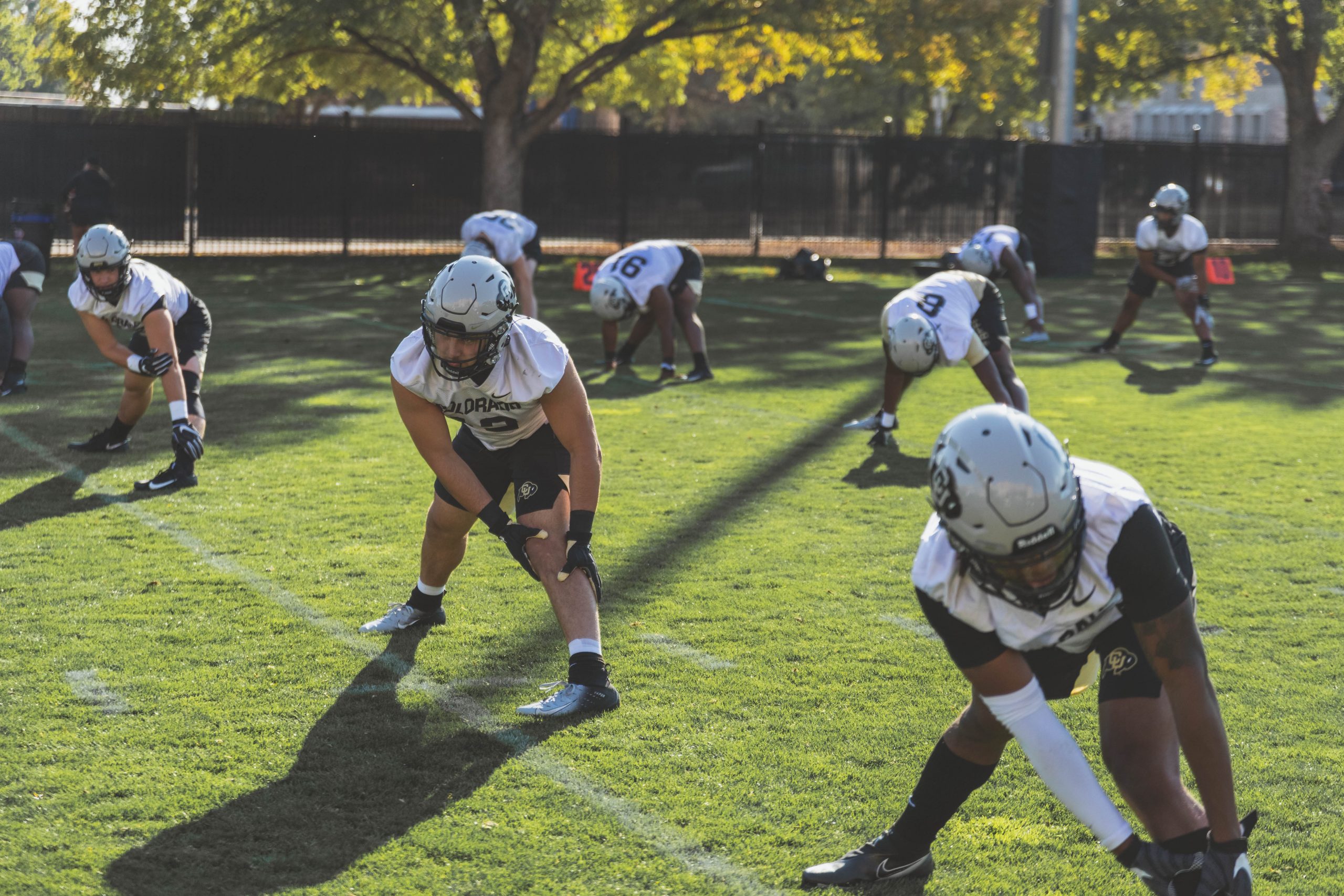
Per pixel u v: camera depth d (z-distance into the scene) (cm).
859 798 516
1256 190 4006
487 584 789
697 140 3509
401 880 446
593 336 2016
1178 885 379
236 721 579
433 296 529
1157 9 3809
